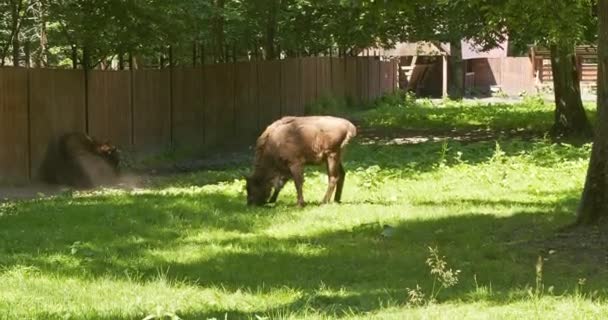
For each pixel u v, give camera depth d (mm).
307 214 16484
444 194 19359
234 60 35969
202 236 14562
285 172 17469
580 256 12195
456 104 53812
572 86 32250
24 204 18047
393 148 28484
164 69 30047
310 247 13461
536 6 22859
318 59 45812
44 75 24422
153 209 16688
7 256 12461
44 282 10992
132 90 28250
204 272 11695
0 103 22828
